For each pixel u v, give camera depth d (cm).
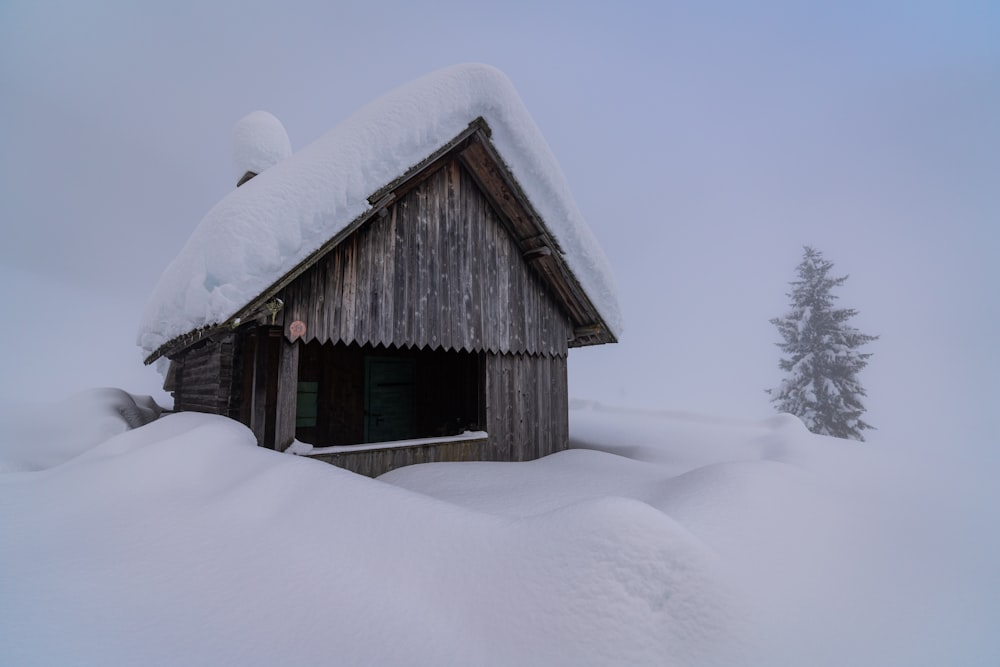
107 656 182
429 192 677
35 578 236
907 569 294
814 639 206
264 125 1077
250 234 488
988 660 216
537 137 673
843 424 2281
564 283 784
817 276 2561
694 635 187
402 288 637
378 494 288
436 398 1005
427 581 220
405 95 594
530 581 202
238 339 636
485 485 505
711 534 268
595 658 174
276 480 337
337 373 922
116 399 1023
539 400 784
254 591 228
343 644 191
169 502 337
